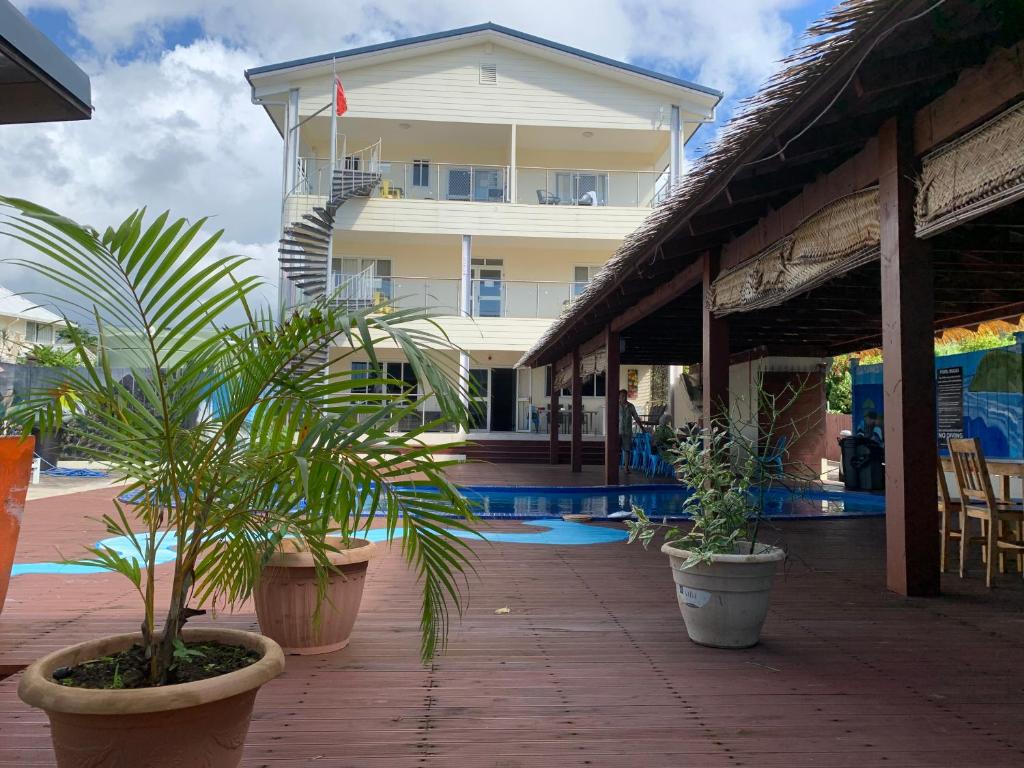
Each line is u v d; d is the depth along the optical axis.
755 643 3.82
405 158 23.48
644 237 7.18
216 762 1.97
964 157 4.32
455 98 21.81
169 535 7.48
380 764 2.44
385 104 21.64
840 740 2.65
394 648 3.75
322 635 3.62
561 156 24.11
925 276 4.85
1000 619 4.37
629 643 3.88
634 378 24.22
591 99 22.08
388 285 20.77
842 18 3.76
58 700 1.82
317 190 21.73
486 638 3.96
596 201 22.11
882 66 4.16
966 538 5.69
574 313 11.10
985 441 11.43
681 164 22.06
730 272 7.64
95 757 1.86
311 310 2.10
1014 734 2.71
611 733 2.71
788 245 6.44
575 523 8.95
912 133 4.86
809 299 9.76
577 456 16.88
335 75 19.52
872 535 7.94
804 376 14.82
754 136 5.01
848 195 5.51
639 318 11.12
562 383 18.53
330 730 2.71
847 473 13.40
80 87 3.83
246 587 2.63
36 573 5.65
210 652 2.33
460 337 20.48
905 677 3.34
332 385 2.21
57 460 15.80
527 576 5.68
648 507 11.05
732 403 16.00
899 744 2.62
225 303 2.12
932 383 4.95
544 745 2.60
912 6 3.59
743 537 3.91
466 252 20.98
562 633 4.06
